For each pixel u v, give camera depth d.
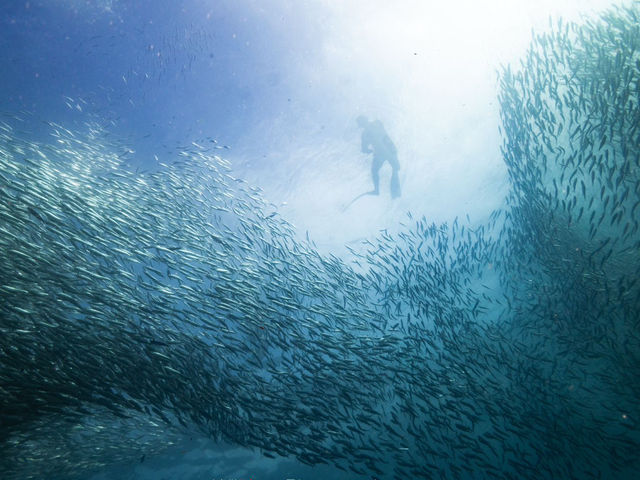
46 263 4.68
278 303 5.35
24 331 3.85
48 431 4.75
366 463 3.97
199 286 5.66
